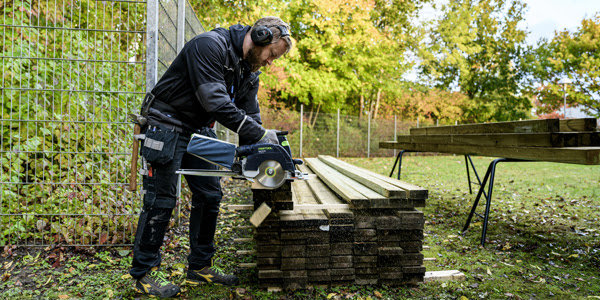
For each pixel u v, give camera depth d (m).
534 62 16.39
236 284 2.02
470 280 2.11
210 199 1.98
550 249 2.71
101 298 1.85
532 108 16.83
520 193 4.93
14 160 2.70
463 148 3.15
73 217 2.69
